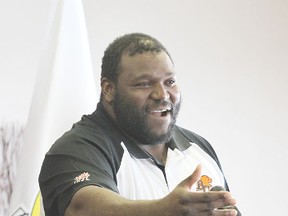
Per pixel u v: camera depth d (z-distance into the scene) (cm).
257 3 643
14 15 558
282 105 633
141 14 609
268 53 637
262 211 611
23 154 405
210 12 627
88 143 266
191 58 614
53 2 441
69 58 419
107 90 292
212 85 616
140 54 280
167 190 282
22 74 553
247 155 615
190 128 603
